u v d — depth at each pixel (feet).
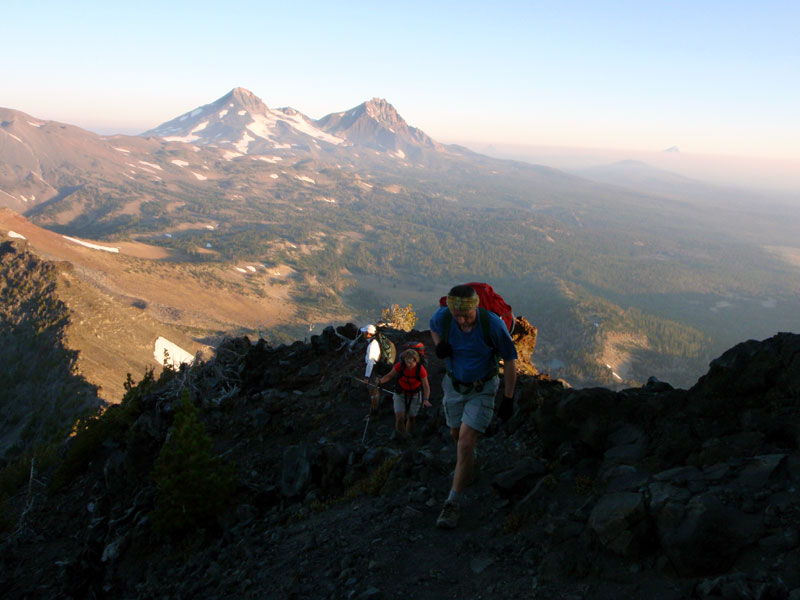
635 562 10.12
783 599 7.79
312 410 28.32
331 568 13.64
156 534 20.89
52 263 450.30
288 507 19.77
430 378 29.73
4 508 32.48
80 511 29.99
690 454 12.49
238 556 16.81
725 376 13.65
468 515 14.69
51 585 22.84
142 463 28.99
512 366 13.61
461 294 13.34
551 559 11.06
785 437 11.66
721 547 9.21
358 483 19.04
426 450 20.47
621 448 13.98
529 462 15.55
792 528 9.00
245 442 26.99
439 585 11.76
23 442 230.07
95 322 390.63
